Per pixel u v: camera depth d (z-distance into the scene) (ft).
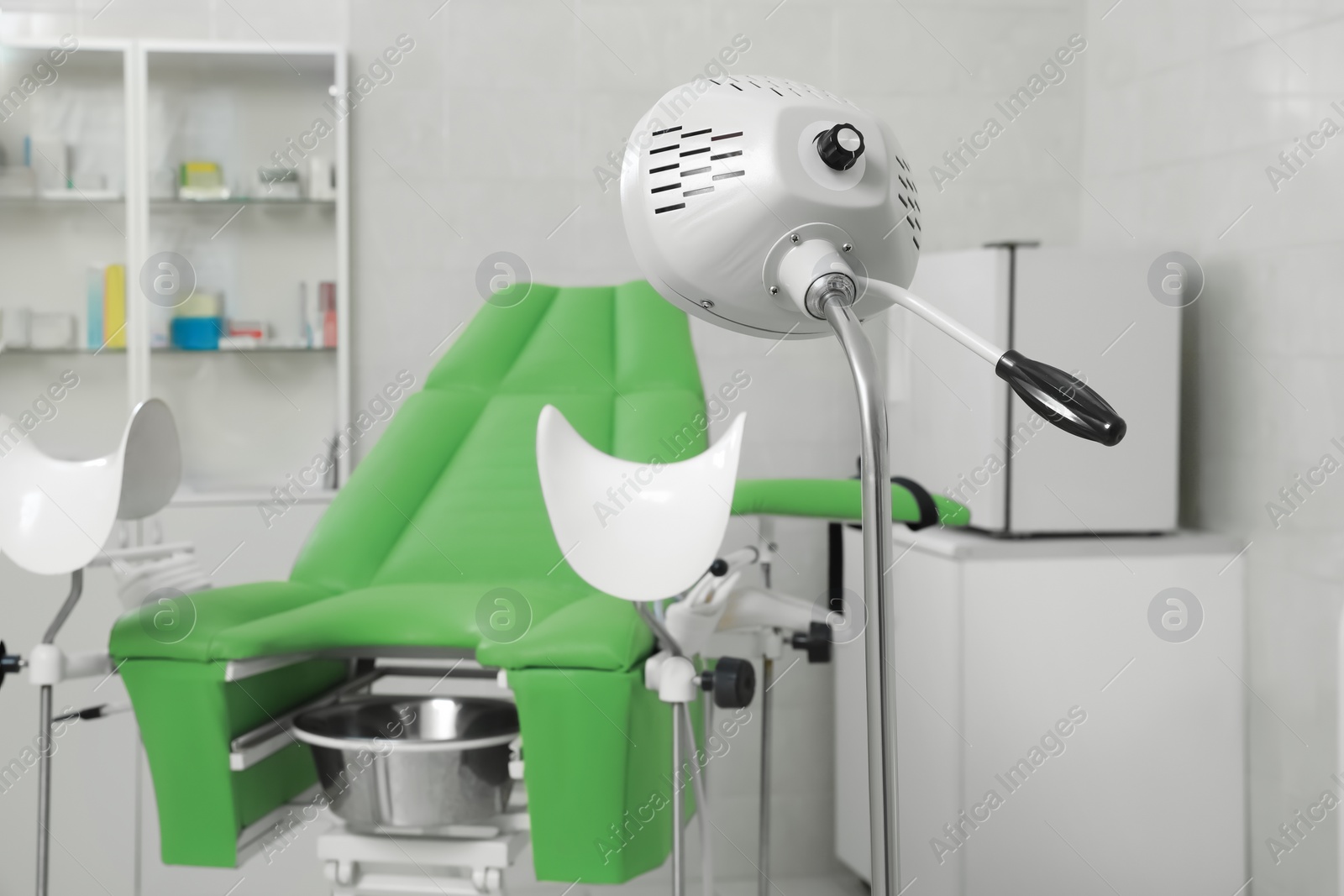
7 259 8.50
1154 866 6.88
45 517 4.23
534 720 3.95
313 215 8.64
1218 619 7.01
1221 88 7.40
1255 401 7.06
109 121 8.56
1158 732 6.90
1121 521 7.07
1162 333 7.08
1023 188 9.15
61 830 7.81
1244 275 7.17
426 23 8.64
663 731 4.35
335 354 8.65
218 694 4.24
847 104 2.41
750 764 8.96
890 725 1.84
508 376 6.54
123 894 7.89
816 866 9.00
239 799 4.40
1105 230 8.85
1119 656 6.88
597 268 8.79
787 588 8.89
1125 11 8.57
